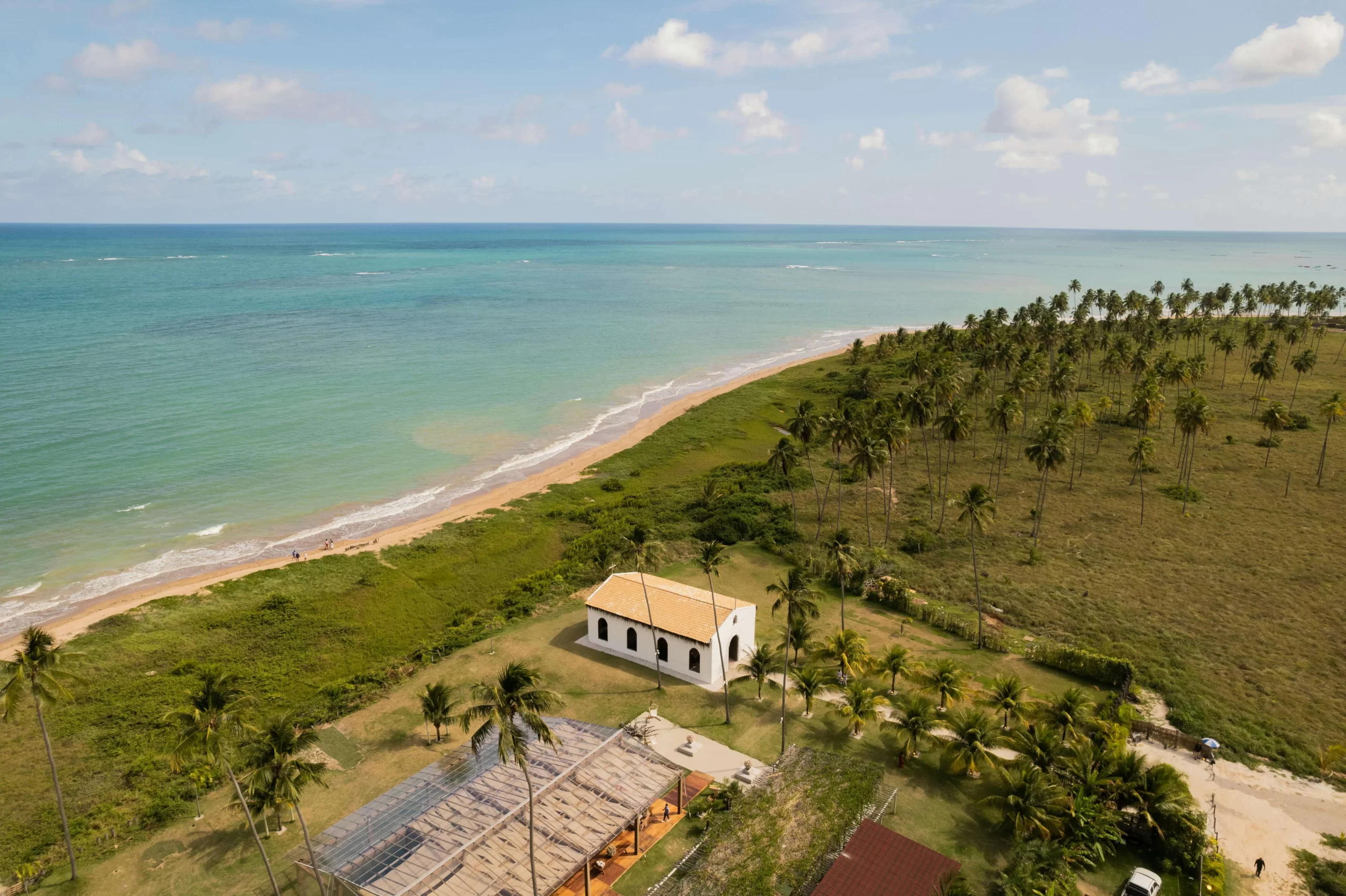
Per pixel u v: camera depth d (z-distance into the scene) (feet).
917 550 283.59
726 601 209.15
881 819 149.59
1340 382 525.75
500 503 330.54
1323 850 143.33
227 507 316.40
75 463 346.95
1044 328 532.32
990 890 133.39
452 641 220.23
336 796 160.66
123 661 207.31
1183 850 139.13
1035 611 234.38
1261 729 178.19
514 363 587.27
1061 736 165.17
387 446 396.78
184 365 521.24
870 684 199.21
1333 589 248.32
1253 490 337.72
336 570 262.67
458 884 121.08
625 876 139.03
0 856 144.66
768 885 124.16
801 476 364.17
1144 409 362.74
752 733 179.83
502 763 140.87
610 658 214.07
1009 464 382.63
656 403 501.56
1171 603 239.91
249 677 204.03
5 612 235.40
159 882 139.44
